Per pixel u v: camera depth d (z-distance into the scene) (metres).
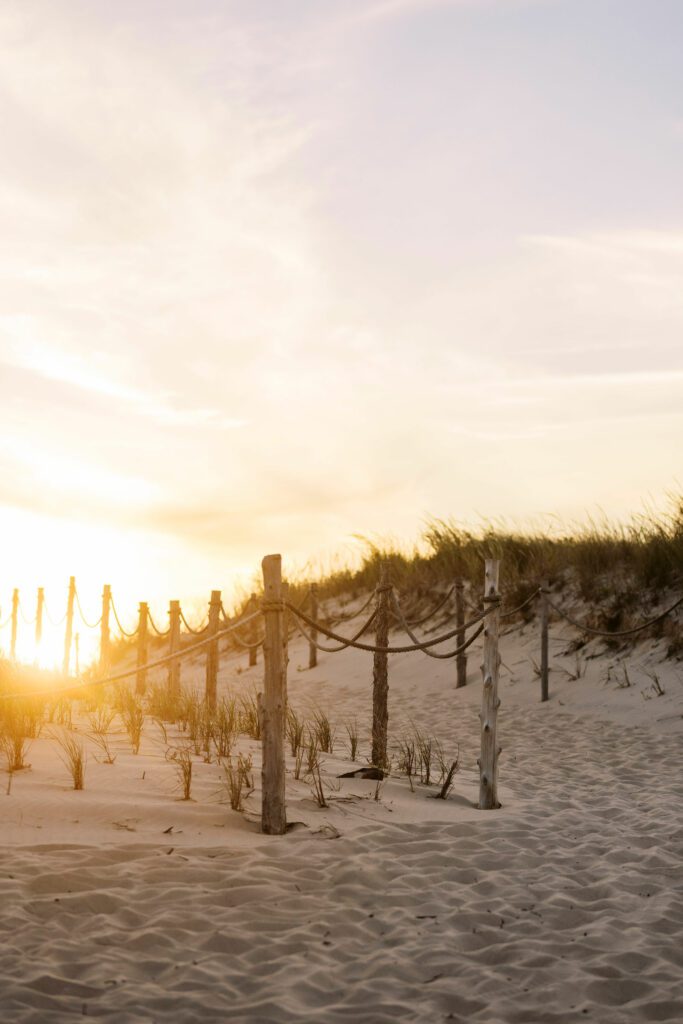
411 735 13.58
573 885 6.21
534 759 11.55
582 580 18.47
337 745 11.93
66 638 21.09
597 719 14.04
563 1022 4.22
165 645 25.64
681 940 5.23
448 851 6.83
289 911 5.47
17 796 7.12
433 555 22.58
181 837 6.66
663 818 8.09
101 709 11.73
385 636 10.46
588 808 8.55
